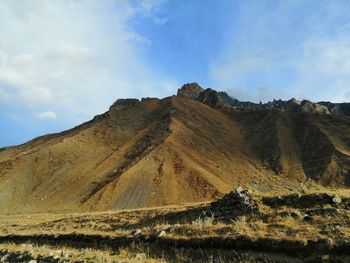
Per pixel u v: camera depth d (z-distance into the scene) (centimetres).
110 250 2367
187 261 1894
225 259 1845
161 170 15475
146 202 13350
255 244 1875
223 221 2527
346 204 2312
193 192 13988
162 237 2239
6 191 16025
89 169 17775
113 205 13375
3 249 2212
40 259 1789
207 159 18000
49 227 4609
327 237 1756
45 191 16188
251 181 16438
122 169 16562
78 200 14675
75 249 2492
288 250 1766
